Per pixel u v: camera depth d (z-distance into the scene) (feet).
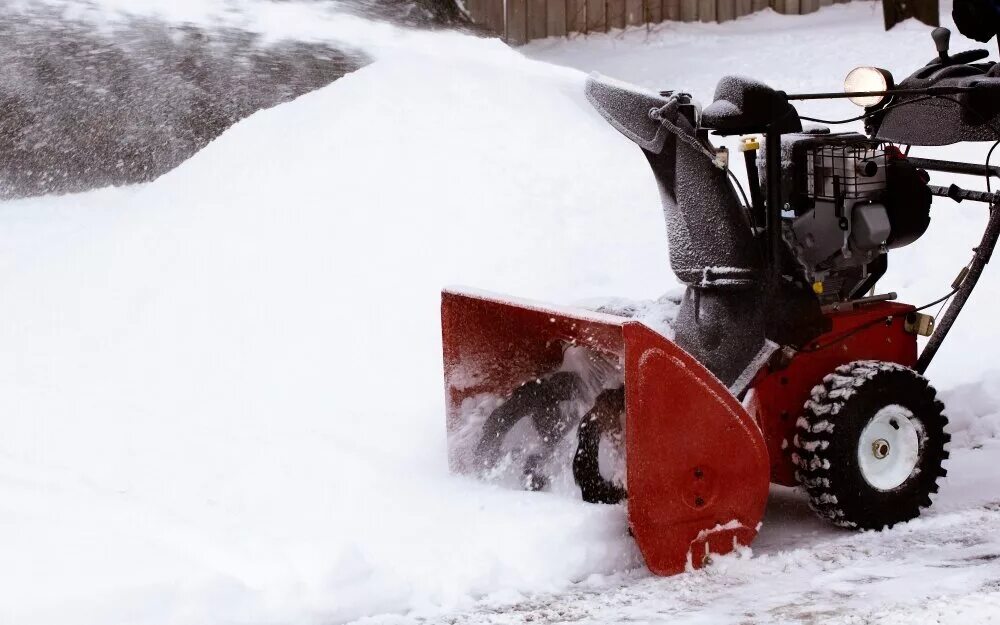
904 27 40.34
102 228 26.55
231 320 22.82
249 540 14.38
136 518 15.07
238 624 12.73
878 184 16.46
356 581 13.46
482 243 25.17
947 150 28.89
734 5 44.04
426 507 15.48
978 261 16.72
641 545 14.07
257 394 20.35
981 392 20.15
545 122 28.89
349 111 28.37
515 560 14.14
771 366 15.52
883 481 15.58
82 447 17.79
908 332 16.57
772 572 14.28
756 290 15.24
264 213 25.91
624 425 15.72
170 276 24.26
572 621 12.93
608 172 27.73
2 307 23.70
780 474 15.80
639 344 13.92
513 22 43.19
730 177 16.33
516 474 16.65
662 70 38.19
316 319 22.77
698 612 13.08
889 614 12.75
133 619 12.60
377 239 25.08
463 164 27.12
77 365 21.56
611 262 25.00
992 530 15.52
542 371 16.92
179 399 20.13
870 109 17.89
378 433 18.72
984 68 17.62
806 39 40.32
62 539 14.30
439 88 29.19
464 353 16.81
